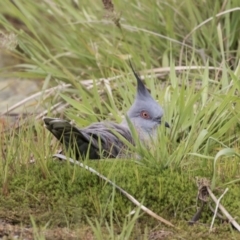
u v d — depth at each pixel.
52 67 12.94
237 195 9.19
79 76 13.21
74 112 11.79
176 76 12.30
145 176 9.37
